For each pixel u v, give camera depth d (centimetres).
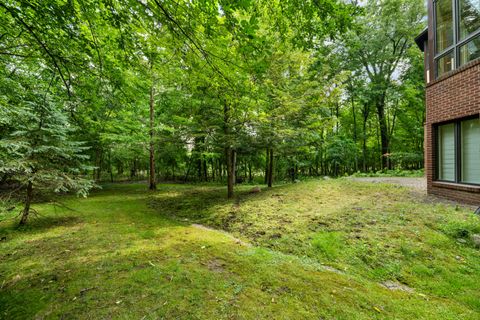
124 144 1270
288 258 337
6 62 459
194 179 1991
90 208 767
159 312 211
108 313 211
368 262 311
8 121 489
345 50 1625
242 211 638
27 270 304
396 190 696
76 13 283
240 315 205
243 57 309
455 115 512
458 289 244
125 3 253
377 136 2161
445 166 566
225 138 812
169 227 531
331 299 228
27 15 292
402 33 1541
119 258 342
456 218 399
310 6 281
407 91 1569
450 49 534
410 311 209
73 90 421
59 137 548
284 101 817
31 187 555
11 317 208
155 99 1216
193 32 278
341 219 473
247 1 213
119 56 366
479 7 467
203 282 265
